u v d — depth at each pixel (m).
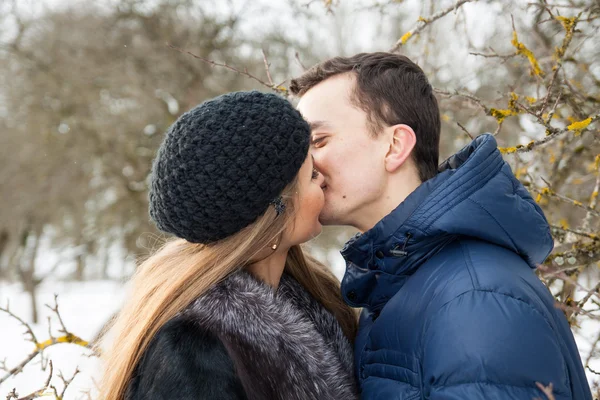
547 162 2.66
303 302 1.62
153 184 1.36
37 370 3.94
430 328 1.21
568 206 2.85
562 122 2.38
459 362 1.11
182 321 1.25
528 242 1.37
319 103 1.54
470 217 1.30
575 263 1.92
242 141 1.28
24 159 10.91
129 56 9.56
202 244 1.41
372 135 1.49
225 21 8.56
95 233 11.88
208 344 1.21
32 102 10.38
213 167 1.27
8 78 10.53
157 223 1.40
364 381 1.39
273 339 1.26
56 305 1.93
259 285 1.36
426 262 1.37
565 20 1.90
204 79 9.12
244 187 1.28
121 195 10.66
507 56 2.01
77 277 14.91
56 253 13.54
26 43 10.20
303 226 1.45
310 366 1.28
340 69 1.56
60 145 10.37
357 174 1.50
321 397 1.27
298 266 1.68
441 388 1.13
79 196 11.45
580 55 2.52
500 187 1.34
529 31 2.42
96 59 9.77
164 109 9.66
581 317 1.88
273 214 1.37
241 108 1.31
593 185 2.80
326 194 1.53
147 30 9.27
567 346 1.28
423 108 1.51
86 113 10.42
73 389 2.07
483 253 1.29
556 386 1.12
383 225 1.40
